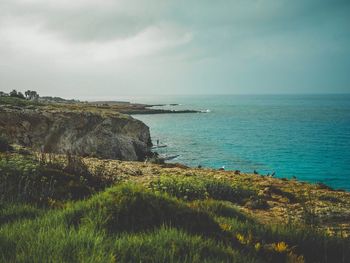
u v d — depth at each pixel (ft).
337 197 63.93
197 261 18.47
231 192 57.36
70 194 40.75
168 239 21.06
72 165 53.57
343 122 444.96
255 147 224.94
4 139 74.59
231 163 167.73
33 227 22.53
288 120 476.54
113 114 229.86
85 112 176.14
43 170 47.70
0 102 211.61
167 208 27.63
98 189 48.11
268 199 57.62
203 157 184.96
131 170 73.87
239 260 20.38
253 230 28.58
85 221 23.88
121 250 18.90
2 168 45.42
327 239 27.71
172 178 58.23
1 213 28.63
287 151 208.85
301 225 31.94
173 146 229.04
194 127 371.76
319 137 284.61
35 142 146.72
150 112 605.31
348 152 205.77
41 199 37.40
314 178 137.59
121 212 25.41
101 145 164.76
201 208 33.47
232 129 350.64
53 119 159.53
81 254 17.22
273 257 23.79
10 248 18.38
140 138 221.46
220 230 26.76
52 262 16.48
